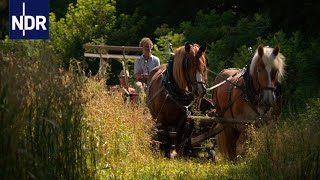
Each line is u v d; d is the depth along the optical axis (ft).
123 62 54.24
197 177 33.78
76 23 89.04
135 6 96.17
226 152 46.65
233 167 35.37
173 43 74.28
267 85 43.04
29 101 24.67
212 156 48.24
